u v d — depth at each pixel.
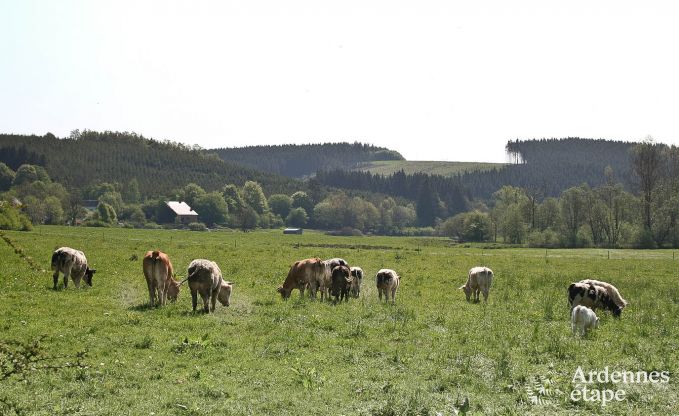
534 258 57.72
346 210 186.62
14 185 164.75
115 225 139.25
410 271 39.22
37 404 10.70
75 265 24.58
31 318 17.81
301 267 24.53
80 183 195.38
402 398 11.51
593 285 22.36
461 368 13.69
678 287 32.41
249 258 43.81
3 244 42.78
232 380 12.45
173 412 10.62
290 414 10.69
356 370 13.49
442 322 19.53
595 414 11.09
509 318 20.73
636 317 21.64
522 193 128.12
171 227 156.50
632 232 89.06
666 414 11.13
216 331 17.00
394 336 17.06
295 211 187.88
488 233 117.31
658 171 98.25
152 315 18.91
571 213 108.38
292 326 18.12
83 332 16.14
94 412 10.45
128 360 13.65
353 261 46.28
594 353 15.34
